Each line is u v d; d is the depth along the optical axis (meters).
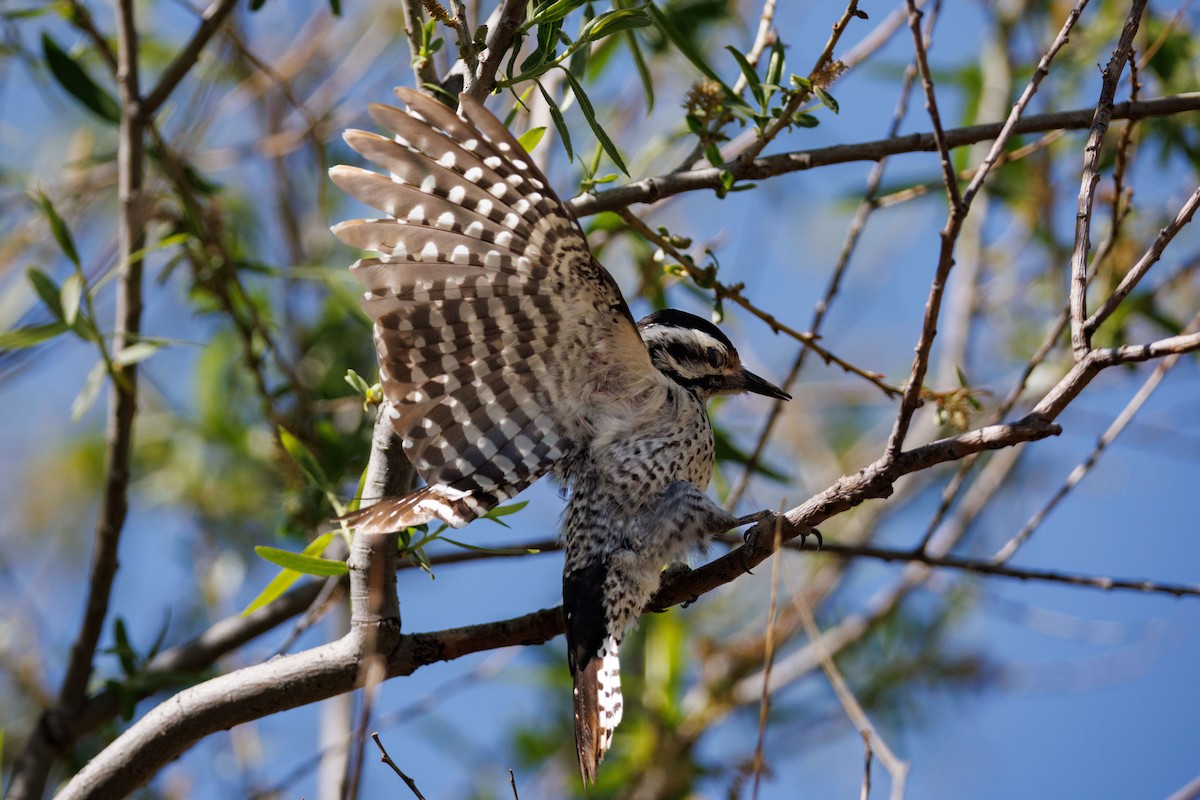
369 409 7.68
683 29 10.59
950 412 8.81
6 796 9.11
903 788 5.96
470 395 7.50
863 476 6.53
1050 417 6.05
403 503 7.13
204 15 9.78
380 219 6.80
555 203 6.64
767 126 8.37
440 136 6.48
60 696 9.46
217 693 7.18
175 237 9.73
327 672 7.07
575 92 7.08
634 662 12.74
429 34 7.18
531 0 7.60
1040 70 6.05
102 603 9.59
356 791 5.20
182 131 11.06
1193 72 11.68
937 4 9.89
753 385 9.66
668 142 11.04
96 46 10.17
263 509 12.43
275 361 10.50
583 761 7.43
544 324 7.42
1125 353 5.90
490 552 7.39
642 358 7.82
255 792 10.55
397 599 7.16
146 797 10.98
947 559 9.61
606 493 8.07
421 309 7.15
